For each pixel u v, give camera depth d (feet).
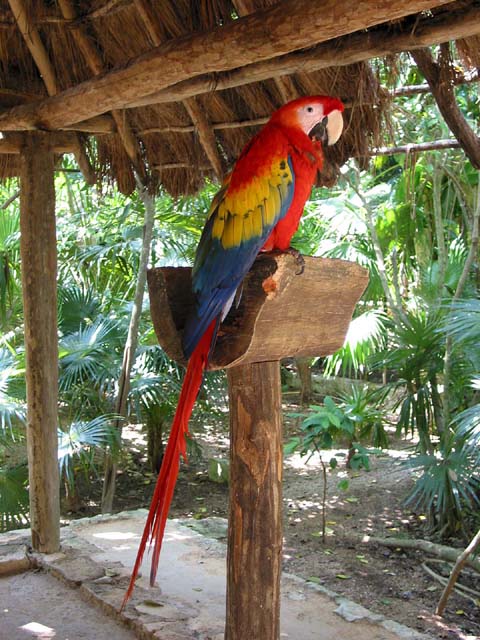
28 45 11.87
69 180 26.16
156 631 10.46
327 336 8.30
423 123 19.24
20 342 22.06
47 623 11.10
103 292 23.70
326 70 10.51
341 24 6.64
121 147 14.35
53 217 13.10
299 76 10.73
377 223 24.36
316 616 11.65
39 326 12.99
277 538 8.95
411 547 17.53
